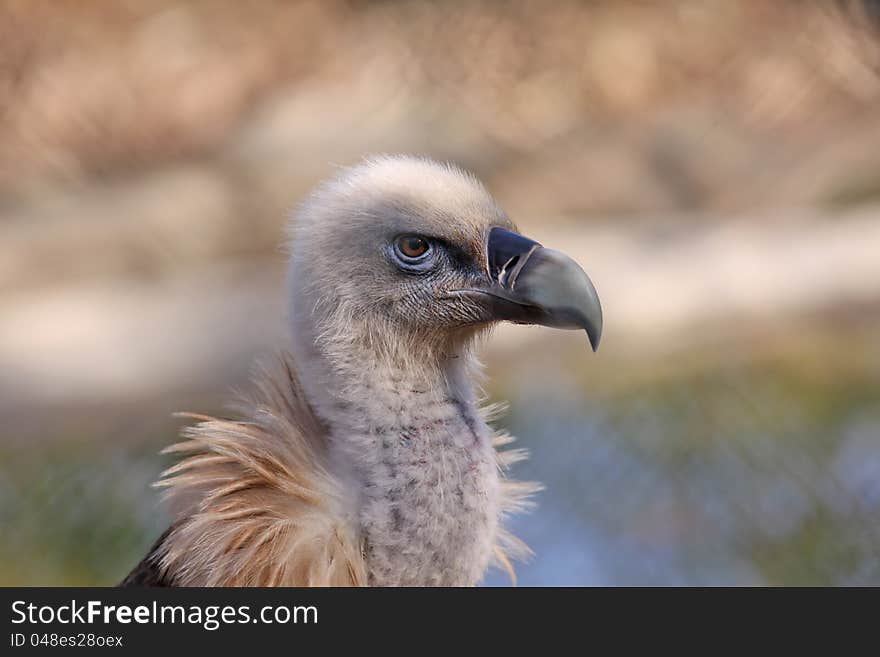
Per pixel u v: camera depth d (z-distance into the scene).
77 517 10.91
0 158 14.44
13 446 10.95
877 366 11.97
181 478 5.27
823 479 12.21
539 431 11.91
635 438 12.10
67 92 15.27
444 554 5.28
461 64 15.05
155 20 16.42
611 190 12.96
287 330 5.59
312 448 5.34
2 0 16.03
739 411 12.16
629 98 14.50
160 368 10.85
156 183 13.59
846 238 11.69
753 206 12.70
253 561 5.13
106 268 12.30
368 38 15.68
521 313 5.43
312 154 13.63
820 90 13.95
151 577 5.52
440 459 5.29
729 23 14.78
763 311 11.46
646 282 11.38
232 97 15.22
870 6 14.05
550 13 15.34
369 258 5.42
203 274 11.91
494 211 5.62
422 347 5.45
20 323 11.09
